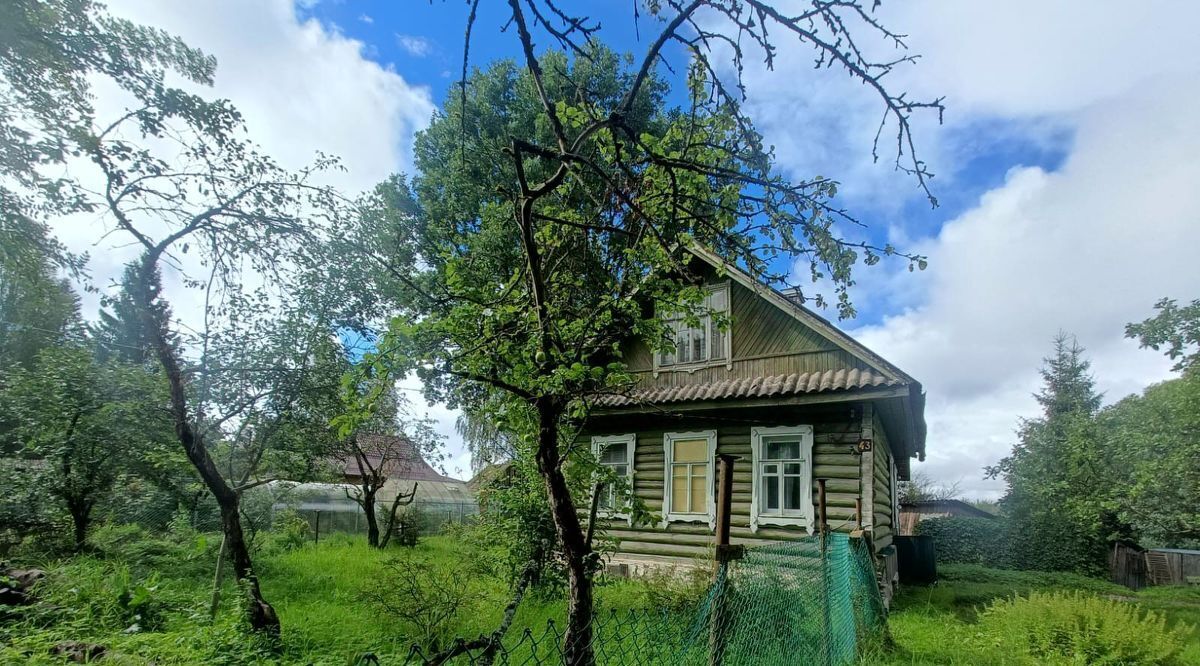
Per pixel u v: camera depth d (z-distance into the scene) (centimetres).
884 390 1003
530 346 363
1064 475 2017
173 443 938
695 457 1214
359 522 2636
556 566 823
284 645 617
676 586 705
